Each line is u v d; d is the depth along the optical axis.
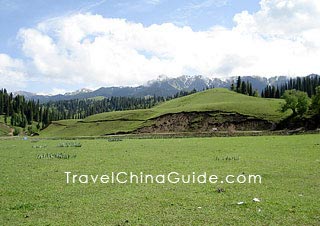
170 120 174.38
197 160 33.94
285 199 16.94
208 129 156.50
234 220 13.71
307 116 142.00
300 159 33.22
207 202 16.61
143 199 17.42
